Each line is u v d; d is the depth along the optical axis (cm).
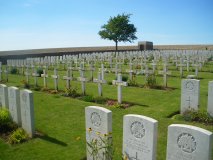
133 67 2439
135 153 555
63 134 827
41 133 842
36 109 1116
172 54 3234
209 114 924
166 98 1264
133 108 1102
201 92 1377
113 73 2202
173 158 498
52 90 1505
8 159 680
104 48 6412
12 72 2384
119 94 1159
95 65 2806
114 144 738
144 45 6275
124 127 569
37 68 2433
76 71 2414
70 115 1019
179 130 483
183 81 983
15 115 871
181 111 1005
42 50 5206
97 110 607
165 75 1524
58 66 2789
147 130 525
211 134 450
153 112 1037
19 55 3681
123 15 5919
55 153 703
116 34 5853
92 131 629
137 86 1573
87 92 1440
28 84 1686
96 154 605
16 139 773
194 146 467
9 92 888
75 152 706
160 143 736
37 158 680
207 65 2645
